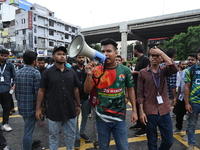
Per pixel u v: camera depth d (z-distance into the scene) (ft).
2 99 10.73
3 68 10.93
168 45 78.07
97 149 8.54
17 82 7.20
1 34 108.58
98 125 5.62
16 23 95.45
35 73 7.27
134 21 95.14
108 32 107.45
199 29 64.80
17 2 131.44
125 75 5.73
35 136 9.97
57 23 107.96
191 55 10.14
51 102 6.34
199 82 7.84
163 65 7.07
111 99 5.46
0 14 117.91
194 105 7.97
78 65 9.25
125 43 98.73
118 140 5.47
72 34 120.47
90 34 116.37
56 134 6.50
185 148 8.65
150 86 6.61
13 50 96.94
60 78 6.38
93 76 5.67
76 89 7.15
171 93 10.86
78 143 8.59
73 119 6.68
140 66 10.06
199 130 11.05
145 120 6.53
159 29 96.12
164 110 6.42
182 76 10.02
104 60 5.18
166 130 6.39
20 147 8.65
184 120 13.14
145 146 8.83
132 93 5.97
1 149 7.17
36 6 113.09
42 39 99.60
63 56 6.40
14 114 14.29
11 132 10.53
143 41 126.00
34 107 7.29
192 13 77.66
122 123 5.54
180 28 92.94
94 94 5.83
